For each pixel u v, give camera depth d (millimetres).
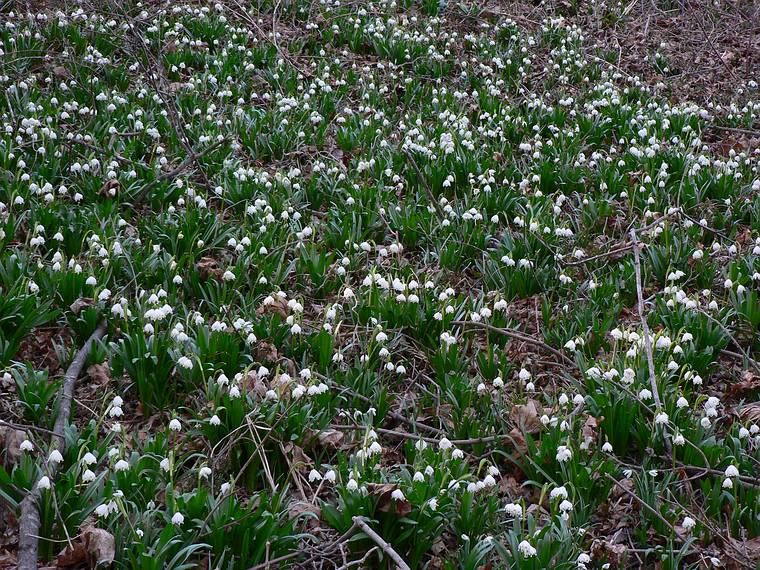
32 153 3838
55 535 2279
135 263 3156
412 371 2988
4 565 2250
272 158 4281
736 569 2363
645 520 2455
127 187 3664
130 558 2174
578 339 2994
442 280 3414
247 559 2250
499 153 4434
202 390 2762
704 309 3230
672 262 3467
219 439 2564
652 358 2857
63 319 2961
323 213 3750
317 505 2480
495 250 3514
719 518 2465
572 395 2846
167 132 4273
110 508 2287
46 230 3295
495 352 3039
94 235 3166
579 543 2375
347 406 2758
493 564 2340
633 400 2699
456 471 2488
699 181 4176
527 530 2408
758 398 2941
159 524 2344
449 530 2449
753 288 3455
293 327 2898
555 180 4219
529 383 2812
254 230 3531
